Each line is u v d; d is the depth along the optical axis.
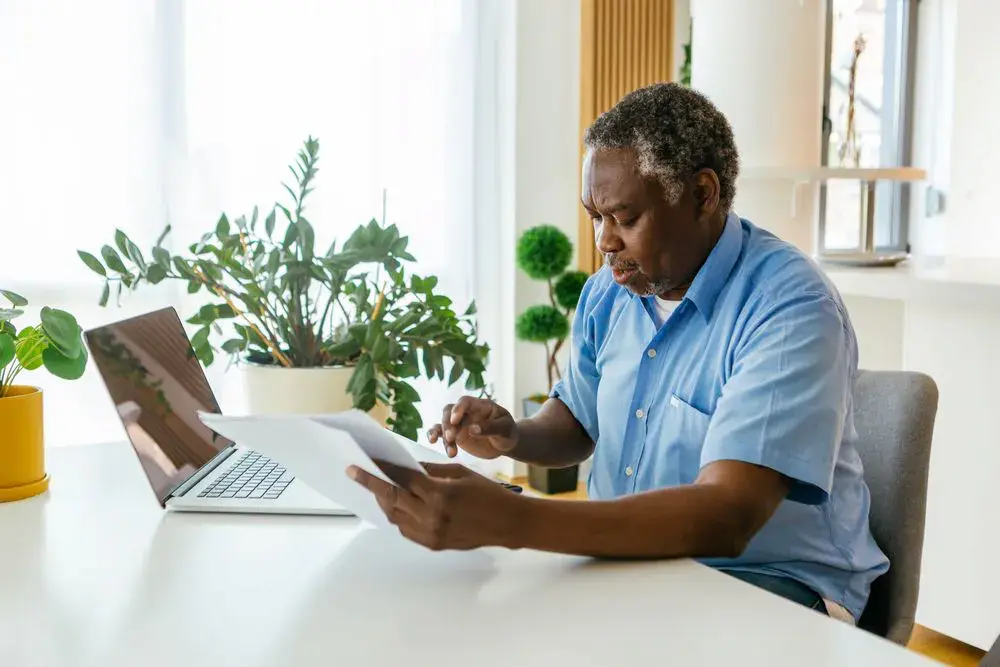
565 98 3.95
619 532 0.95
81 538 1.07
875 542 1.27
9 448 1.22
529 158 3.91
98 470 1.38
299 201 2.04
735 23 2.92
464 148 3.67
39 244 3.01
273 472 1.32
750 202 2.98
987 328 2.27
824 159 3.59
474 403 1.33
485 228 3.83
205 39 3.19
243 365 1.92
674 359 1.29
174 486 1.21
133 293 3.12
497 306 3.90
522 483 3.91
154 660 0.76
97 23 3.04
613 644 0.78
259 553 1.01
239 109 3.26
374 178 3.50
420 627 0.81
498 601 0.87
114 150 3.09
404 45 3.52
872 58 3.90
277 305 2.07
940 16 4.00
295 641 0.79
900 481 1.27
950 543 2.38
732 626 0.81
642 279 1.22
